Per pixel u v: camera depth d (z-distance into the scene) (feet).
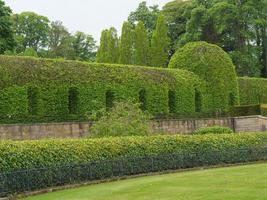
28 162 75.00
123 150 92.02
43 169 76.48
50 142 80.48
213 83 163.53
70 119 121.08
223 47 252.62
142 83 139.95
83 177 83.46
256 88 194.80
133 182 81.10
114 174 89.04
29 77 114.83
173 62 167.12
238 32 232.53
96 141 88.28
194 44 166.20
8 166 71.87
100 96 127.95
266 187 63.98
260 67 247.70
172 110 150.30
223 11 227.20
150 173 95.81
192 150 105.19
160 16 234.38
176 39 272.72
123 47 235.40
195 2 255.50
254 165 104.88
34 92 116.16
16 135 107.96
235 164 112.47
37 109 115.65
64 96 120.67
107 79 130.82
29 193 72.95
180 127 145.59
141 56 233.55
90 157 85.56
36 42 296.30
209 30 249.75
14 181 71.15
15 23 289.12
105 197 64.49
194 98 156.66
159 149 98.68
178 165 101.50
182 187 69.51
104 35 248.73
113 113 111.45
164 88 146.20
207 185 69.97
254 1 225.35
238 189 63.41
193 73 161.07
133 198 61.93
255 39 246.47
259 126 156.35
